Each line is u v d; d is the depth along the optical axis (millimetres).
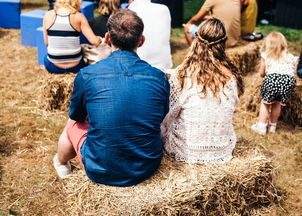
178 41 7543
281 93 4059
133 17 2432
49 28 4211
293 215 3062
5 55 6273
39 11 7000
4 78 5375
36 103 4707
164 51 4051
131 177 2539
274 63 4168
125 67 2398
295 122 4609
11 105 4633
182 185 2645
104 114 2344
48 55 4359
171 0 8219
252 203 3039
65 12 4168
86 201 2518
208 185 2686
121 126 2355
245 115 4742
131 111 2357
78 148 2686
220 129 2793
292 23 8820
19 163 3539
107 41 2641
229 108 2775
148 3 3971
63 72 4469
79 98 2447
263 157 3033
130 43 2432
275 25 9094
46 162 3572
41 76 4648
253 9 6035
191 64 2750
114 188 2580
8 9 7684
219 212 2812
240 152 3084
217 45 2727
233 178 2809
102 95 2342
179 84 2740
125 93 2348
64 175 3111
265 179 3008
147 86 2408
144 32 3902
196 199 2629
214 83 2688
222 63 2766
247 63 5785
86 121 2785
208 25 2725
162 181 2664
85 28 4227
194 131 2779
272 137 4281
